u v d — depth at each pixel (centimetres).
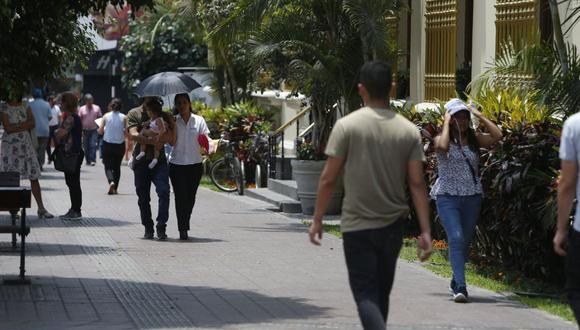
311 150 2289
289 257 1636
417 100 2364
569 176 854
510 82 1631
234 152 2917
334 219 2238
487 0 2038
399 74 2539
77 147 2120
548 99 1484
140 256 1616
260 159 2911
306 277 1444
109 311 1173
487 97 1614
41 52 1288
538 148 1375
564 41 1683
